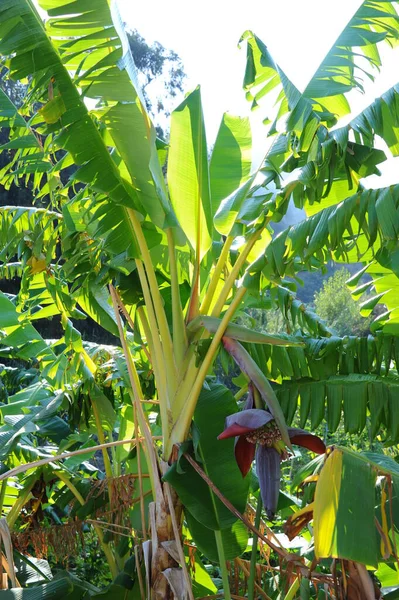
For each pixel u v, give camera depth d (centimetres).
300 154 304
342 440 732
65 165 334
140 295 364
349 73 320
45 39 309
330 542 262
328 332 401
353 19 322
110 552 435
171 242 330
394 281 376
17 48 303
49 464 442
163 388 325
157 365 329
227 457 323
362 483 271
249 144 399
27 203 1311
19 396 488
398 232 257
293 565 284
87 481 466
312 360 376
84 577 557
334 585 280
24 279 428
